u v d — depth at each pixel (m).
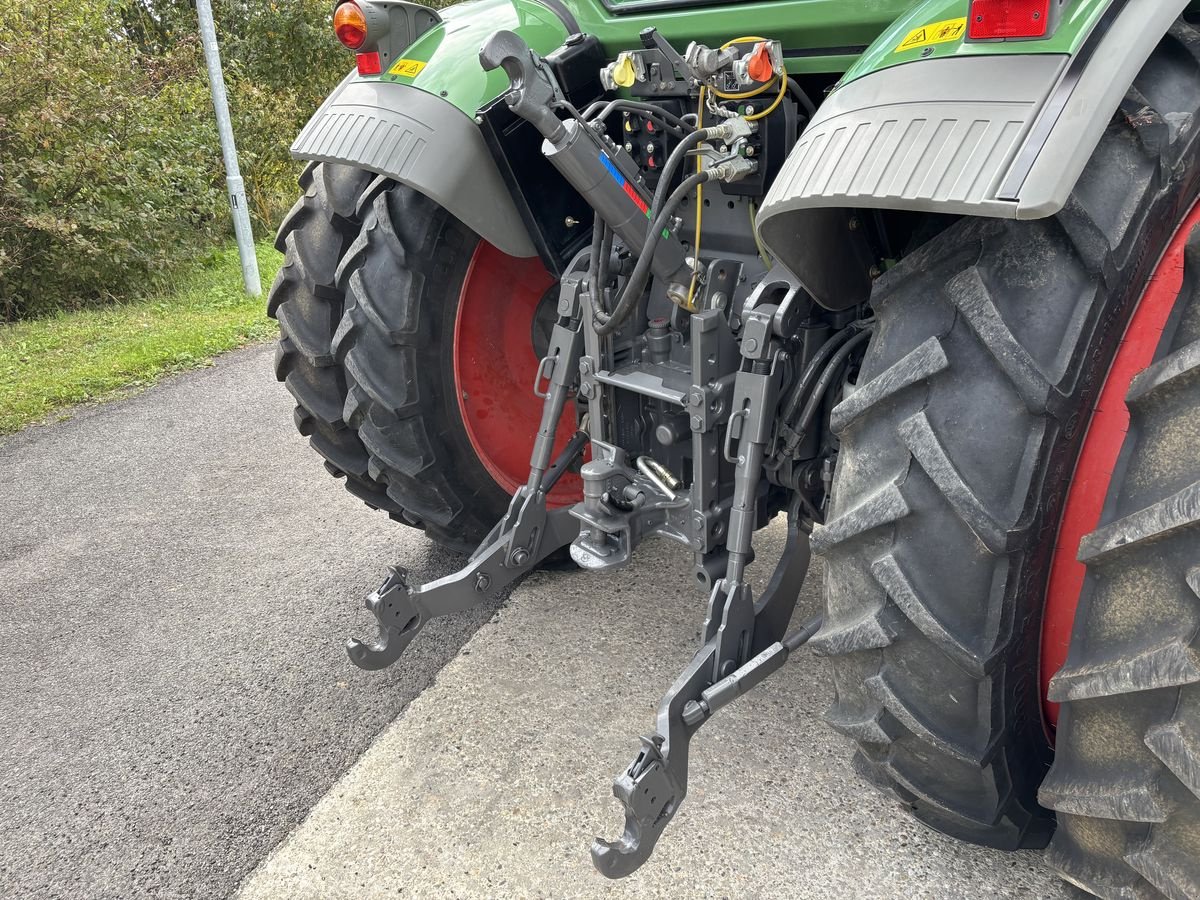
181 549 3.46
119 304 7.88
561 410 2.29
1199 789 1.26
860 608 1.56
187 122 9.38
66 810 2.18
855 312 2.02
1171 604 1.28
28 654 2.83
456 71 2.19
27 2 7.37
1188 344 1.27
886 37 1.51
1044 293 1.36
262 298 7.94
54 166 7.31
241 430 4.76
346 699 2.52
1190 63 1.40
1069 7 1.29
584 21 2.30
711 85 1.92
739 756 2.19
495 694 2.46
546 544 2.39
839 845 1.93
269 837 2.06
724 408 2.00
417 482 2.50
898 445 1.47
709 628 1.88
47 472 4.33
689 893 1.84
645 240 1.96
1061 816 1.54
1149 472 1.31
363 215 2.44
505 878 1.91
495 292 2.56
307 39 12.02
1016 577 1.43
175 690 2.60
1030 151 1.21
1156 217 1.36
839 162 1.37
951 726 1.54
